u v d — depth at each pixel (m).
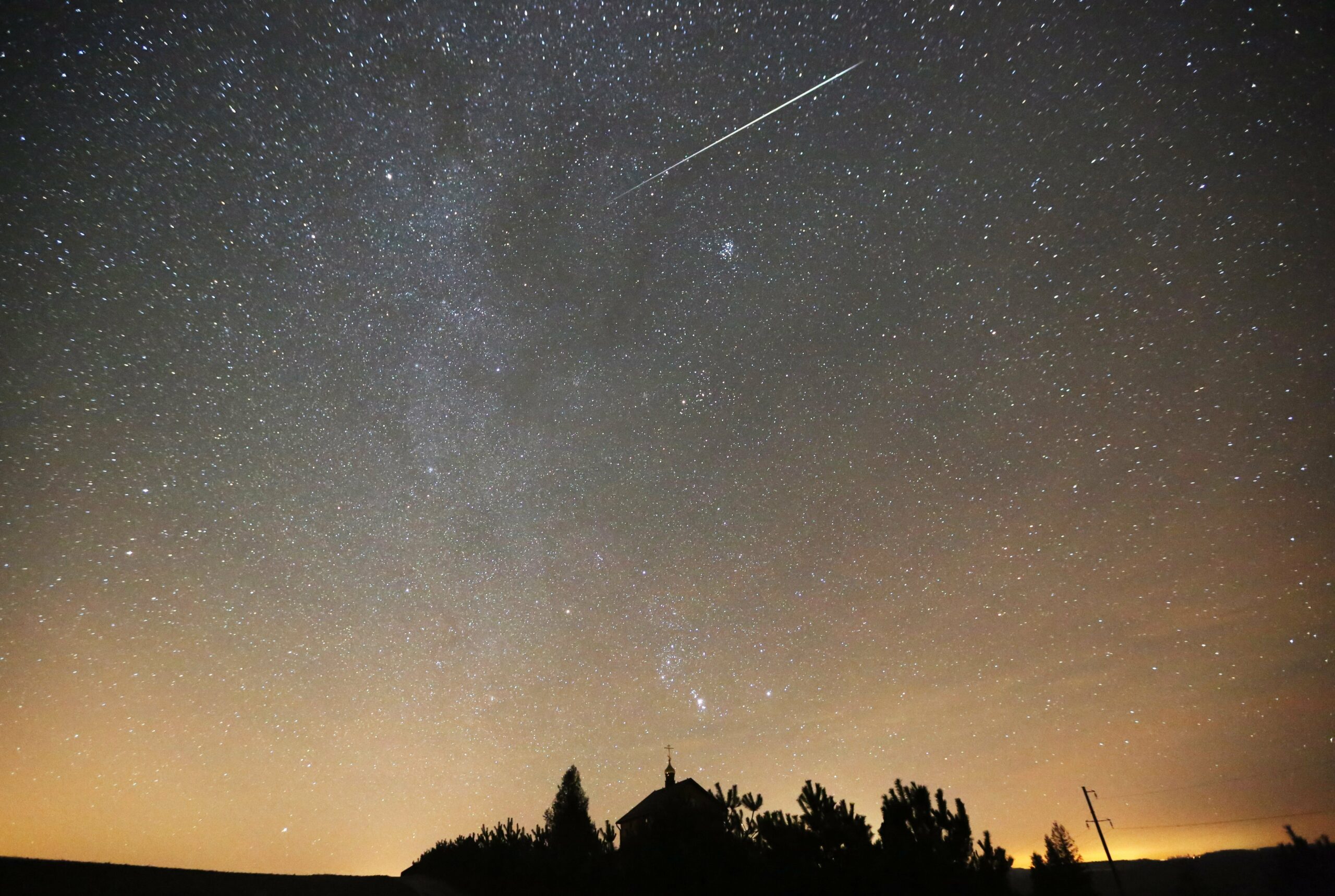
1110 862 30.92
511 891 18.34
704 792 27.70
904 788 12.87
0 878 12.86
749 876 13.40
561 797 27.83
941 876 11.41
